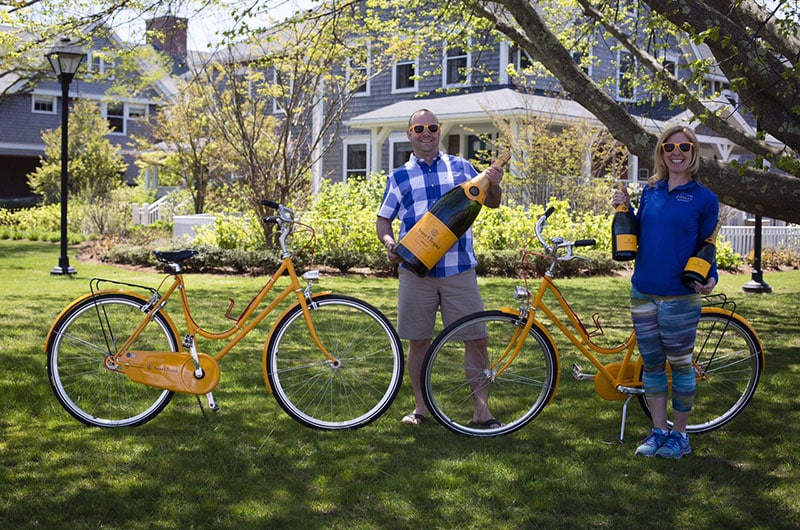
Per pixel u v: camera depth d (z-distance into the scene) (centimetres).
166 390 481
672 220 427
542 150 1812
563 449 446
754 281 1234
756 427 491
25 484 384
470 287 484
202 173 2359
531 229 1489
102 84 3691
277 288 1155
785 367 654
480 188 459
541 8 1420
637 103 1114
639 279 438
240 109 1571
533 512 359
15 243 2091
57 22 1095
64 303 970
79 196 2836
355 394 520
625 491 384
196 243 1520
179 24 1053
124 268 1435
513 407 484
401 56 1541
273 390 474
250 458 423
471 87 2239
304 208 1608
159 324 486
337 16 1088
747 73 584
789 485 393
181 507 360
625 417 473
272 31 1225
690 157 428
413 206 482
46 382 569
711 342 533
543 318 917
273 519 348
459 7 1017
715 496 379
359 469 408
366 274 1380
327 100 1752
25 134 3641
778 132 615
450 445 450
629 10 1020
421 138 480
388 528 342
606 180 1850
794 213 609
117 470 404
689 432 482
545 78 2191
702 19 579
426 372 464
